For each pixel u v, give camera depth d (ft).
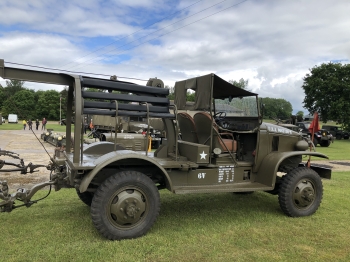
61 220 13.80
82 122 12.01
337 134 105.19
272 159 15.33
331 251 11.62
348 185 23.18
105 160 11.62
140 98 13.09
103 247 11.22
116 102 12.46
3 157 33.60
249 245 11.93
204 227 13.67
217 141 15.14
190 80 15.53
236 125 16.96
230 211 16.20
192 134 16.34
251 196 19.43
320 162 37.63
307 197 15.43
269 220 14.89
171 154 14.97
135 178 12.02
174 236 12.51
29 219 13.85
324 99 115.03
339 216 15.66
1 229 12.62
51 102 196.13
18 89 190.19
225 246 11.78
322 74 116.16
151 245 11.53
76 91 11.82
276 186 16.87
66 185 14.01
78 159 11.93
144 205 12.26
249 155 16.22
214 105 18.35
